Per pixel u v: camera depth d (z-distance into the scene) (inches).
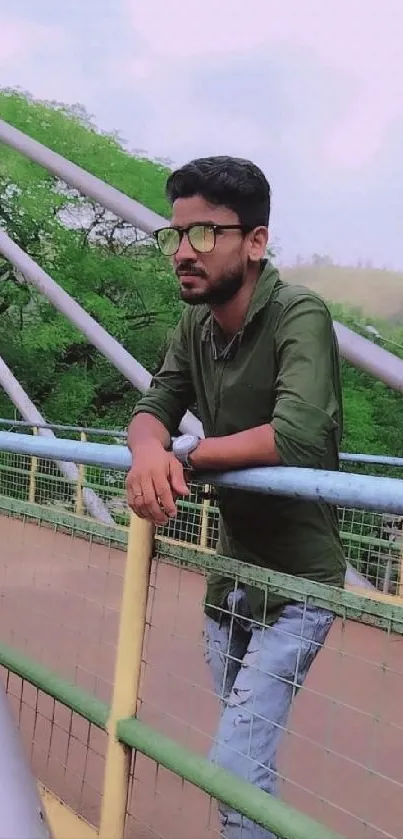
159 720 116.4
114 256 792.3
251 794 59.4
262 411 66.2
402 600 195.6
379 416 676.7
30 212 783.7
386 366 298.4
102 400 797.2
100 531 79.5
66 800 101.3
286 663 64.0
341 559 68.8
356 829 99.5
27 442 80.1
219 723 68.4
